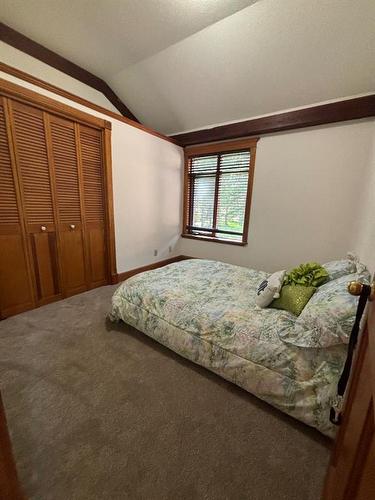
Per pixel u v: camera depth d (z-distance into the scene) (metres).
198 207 4.12
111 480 0.93
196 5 1.92
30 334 1.90
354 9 1.78
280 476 0.96
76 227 2.61
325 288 1.40
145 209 3.45
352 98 2.45
